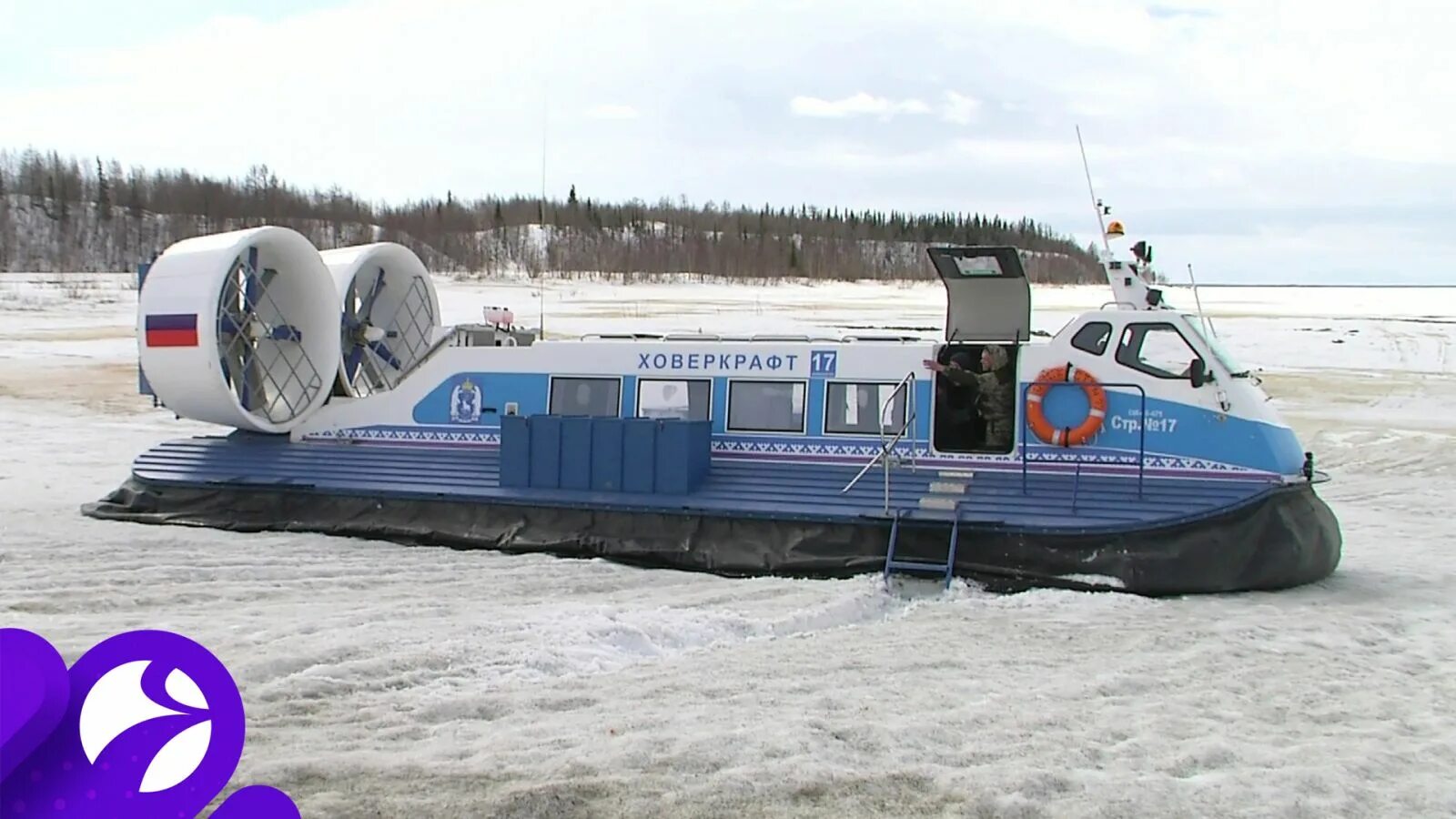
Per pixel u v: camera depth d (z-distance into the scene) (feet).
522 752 16.55
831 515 32.30
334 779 15.29
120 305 151.23
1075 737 18.19
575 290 188.55
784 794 15.34
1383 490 51.01
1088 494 31.68
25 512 39.65
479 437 38.93
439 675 20.76
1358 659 23.90
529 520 34.94
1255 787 16.20
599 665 22.06
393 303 47.47
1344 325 150.41
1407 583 31.71
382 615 25.64
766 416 36.27
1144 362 32.96
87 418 66.69
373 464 38.40
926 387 34.78
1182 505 30.45
